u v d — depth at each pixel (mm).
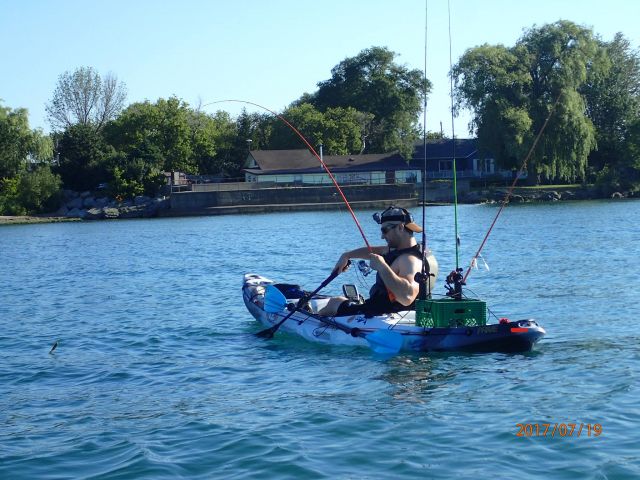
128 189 77312
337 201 75438
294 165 85875
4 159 77625
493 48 70375
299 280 20391
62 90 97375
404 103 100688
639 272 19344
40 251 36719
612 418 7629
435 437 7289
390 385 9219
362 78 103188
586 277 18703
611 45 89875
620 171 78438
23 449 7363
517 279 18734
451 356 10484
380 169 85625
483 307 10664
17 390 9781
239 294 18203
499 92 69375
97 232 52000
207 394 9195
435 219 51250
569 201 71625
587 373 9445
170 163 87625
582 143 69938
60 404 9023
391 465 6625
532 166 70438
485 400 8453
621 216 45500
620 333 11930
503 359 10297
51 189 76438
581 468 6379
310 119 93375
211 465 6754
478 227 40906
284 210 74062
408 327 10672
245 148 96625
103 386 9828
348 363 10391
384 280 10766
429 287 11039
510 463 6566
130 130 89000
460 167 94438
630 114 82000
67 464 6922
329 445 7160
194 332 13336
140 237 44656
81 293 19875
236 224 55312
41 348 12523
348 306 11711
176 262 27750
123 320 15031
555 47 68812
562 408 8031
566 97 68125
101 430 7883
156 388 9617
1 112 78250
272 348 11648
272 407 8484
